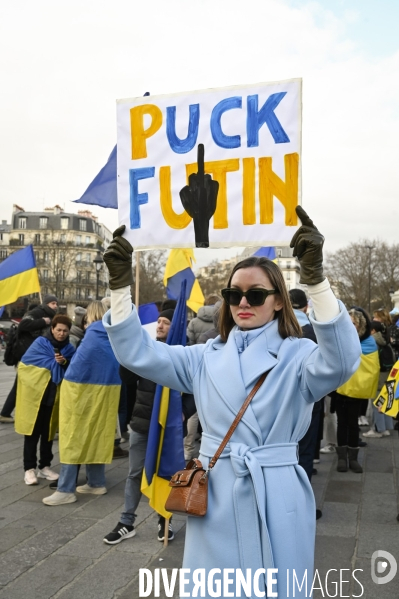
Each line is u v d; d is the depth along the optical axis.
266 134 3.24
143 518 4.73
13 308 56.94
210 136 3.33
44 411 5.82
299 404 2.06
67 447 5.08
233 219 3.27
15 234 87.56
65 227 87.69
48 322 8.84
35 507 5.00
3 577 3.61
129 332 2.20
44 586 3.48
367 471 6.22
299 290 5.02
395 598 3.29
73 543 4.16
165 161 3.40
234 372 2.09
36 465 5.88
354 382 5.89
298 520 2.00
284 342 2.15
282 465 2.02
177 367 2.28
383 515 4.74
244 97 3.29
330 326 1.88
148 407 4.19
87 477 5.43
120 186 3.48
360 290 71.38
